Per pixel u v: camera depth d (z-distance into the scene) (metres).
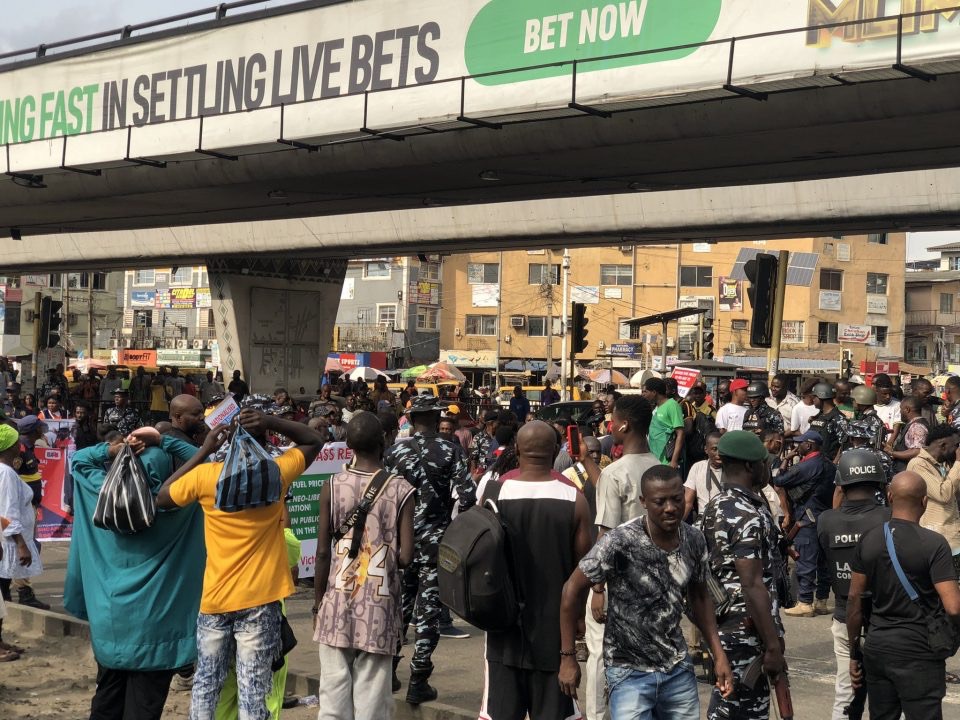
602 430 16.77
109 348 78.31
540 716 5.48
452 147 16.58
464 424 18.95
